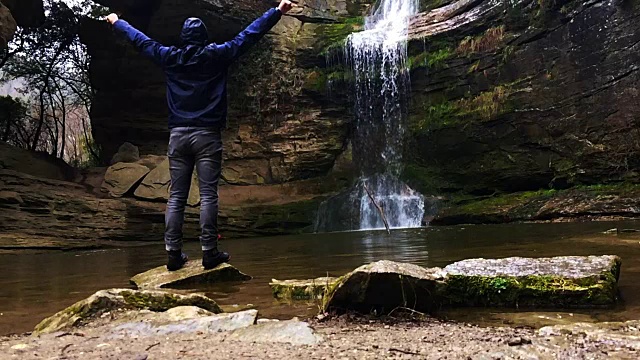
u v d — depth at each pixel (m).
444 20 16.86
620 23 12.13
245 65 18.59
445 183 15.88
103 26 19.64
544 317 2.65
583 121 12.91
